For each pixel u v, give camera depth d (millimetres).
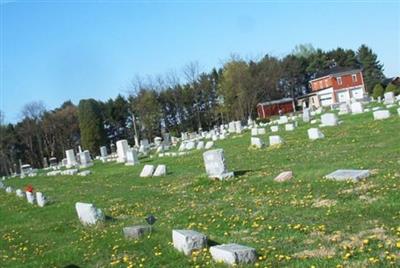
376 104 55000
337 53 130875
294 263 9000
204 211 15938
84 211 17766
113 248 12680
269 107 110750
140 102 102812
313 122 44719
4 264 14039
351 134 30375
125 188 27078
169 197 20766
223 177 21844
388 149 21500
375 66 126375
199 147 44750
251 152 32094
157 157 44688
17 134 111688
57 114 114750
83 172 42875
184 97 111562
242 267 9203
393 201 12508
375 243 9438
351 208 12664
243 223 13164
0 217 25312
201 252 10672
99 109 103938
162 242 12398
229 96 104750
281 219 12992
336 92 109500
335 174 16984
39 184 41594
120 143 49594
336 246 9750
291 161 24156
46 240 16516
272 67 114812
